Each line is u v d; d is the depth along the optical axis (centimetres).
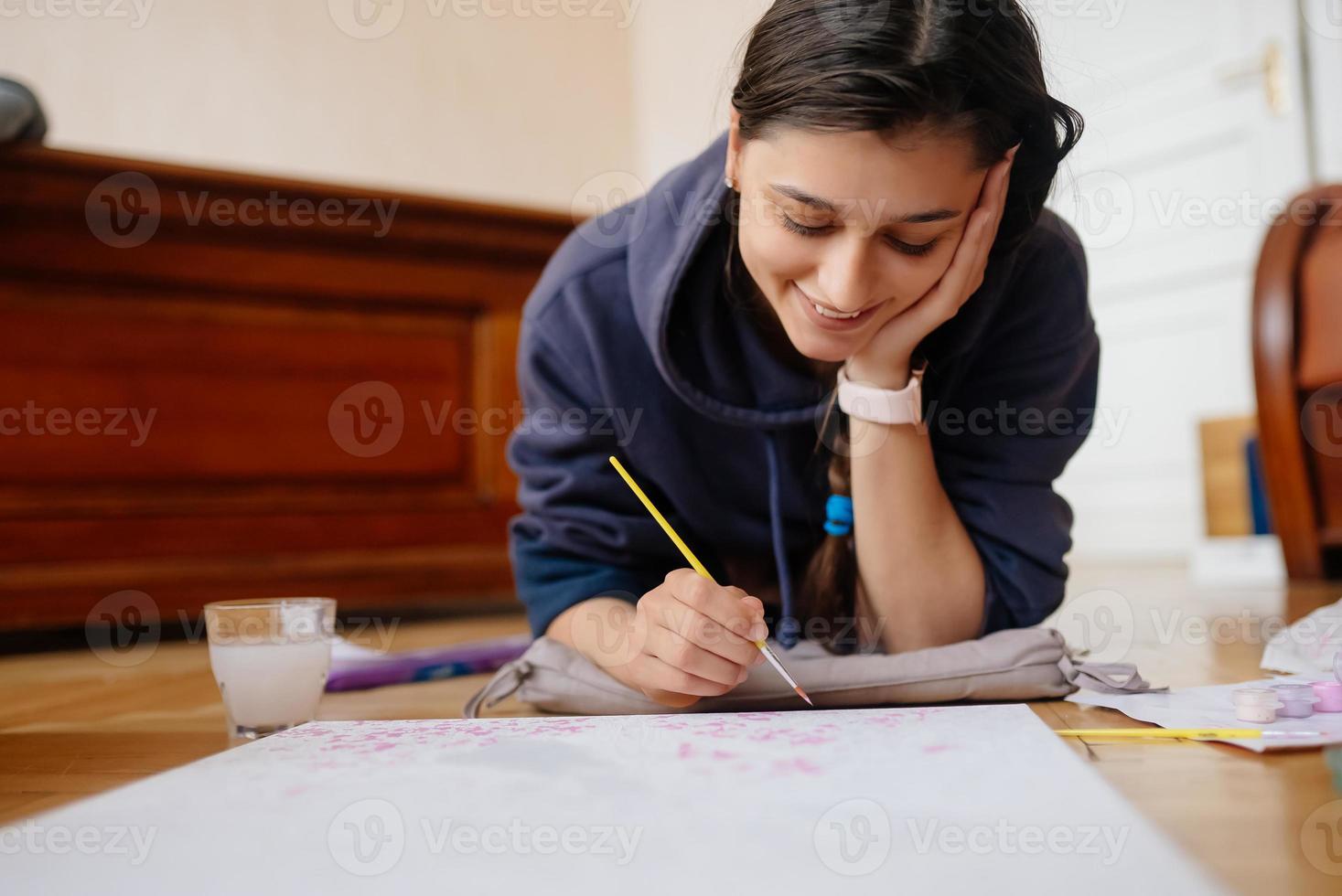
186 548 226
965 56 77
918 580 108
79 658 197
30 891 49
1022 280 109
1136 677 97
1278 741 76
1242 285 362
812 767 67
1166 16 377
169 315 225
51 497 215
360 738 80
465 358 255
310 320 238
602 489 117
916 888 47
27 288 213
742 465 117
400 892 48
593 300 114
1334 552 270
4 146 201
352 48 450
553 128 484
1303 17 344
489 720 87
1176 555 386
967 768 65
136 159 211
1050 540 112
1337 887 50
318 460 239
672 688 91
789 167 80
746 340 109
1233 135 361
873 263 83
